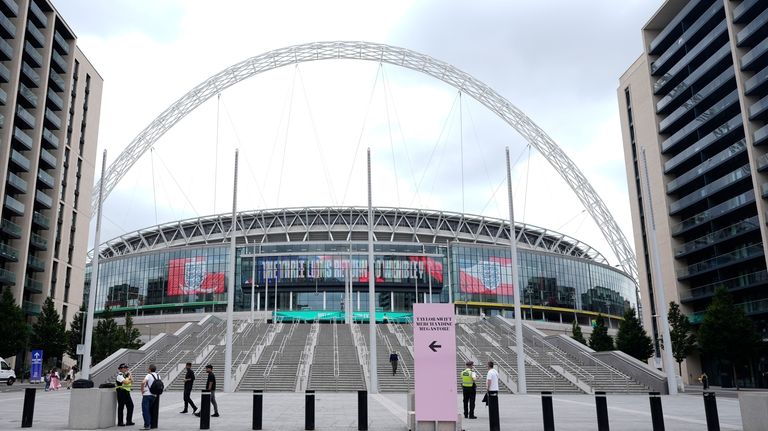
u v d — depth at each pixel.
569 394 37.59
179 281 111.88
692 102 68.12
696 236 70.81
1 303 56.25
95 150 87.69
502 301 110.31
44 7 76.75
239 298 108.88
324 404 27.55
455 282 109.19
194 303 109.94
